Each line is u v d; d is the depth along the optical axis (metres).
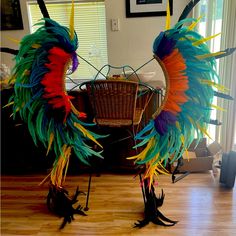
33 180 2.07
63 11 2.33
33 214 1.62
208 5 1.98
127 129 1.81
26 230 1.48
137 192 1.82
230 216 1.51
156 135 1.32
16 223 1.54
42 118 1.39
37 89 1.32
